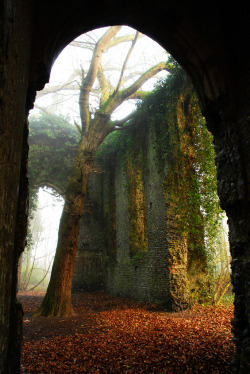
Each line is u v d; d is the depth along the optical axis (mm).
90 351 5676
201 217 10312
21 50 2674
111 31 11641
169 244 10648
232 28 4262
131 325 7859
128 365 4840
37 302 13422
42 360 5273
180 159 10523
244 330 3580
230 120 4188
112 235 17375
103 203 18922
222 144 4371
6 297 2248
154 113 12500
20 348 3193
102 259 18203
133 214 14734
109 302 13094
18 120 2645
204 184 9891
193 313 9258
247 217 3812
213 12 4402
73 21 4426
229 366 4512
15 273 3297
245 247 3783
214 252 10562
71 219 10656
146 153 13164
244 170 3895
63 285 9953
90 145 11750
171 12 4488
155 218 11789
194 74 4887
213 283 10836
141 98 13430
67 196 10984
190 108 11055
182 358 4984
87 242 18344
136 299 13000
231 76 4273
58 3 4094
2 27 1843
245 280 3664
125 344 6023
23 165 3682
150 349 5586
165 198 11055
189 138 10773
